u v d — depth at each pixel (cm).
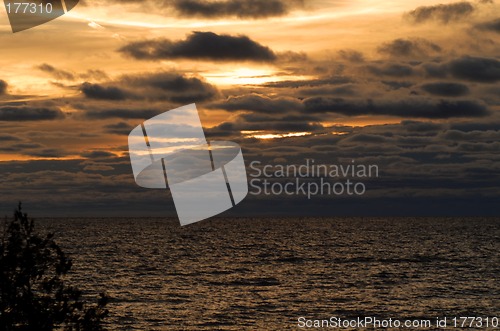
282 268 8294
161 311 4731
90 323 1416
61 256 1400
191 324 4256
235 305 5091
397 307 5034
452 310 4891
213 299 5403
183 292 5834
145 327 4125
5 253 1355
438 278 7169
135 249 11844
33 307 1352
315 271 7925
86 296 5422
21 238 1377
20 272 1358
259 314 4691
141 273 7544
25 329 1346
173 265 8606
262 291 5969
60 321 1378
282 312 4791
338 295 5719
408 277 7250
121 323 4241
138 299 5325
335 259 9731
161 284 6462
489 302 5297
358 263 9044
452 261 9431
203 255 10456
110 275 7231
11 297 1347
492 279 7062
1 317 1333
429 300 5425
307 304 5175
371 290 6078
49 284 1390
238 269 8150
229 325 4256
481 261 9462
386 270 8050
